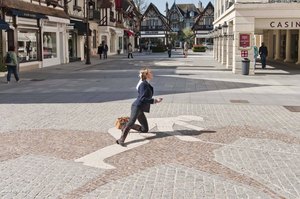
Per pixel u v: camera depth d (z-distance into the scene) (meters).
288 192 5.84
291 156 7.61
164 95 15.67
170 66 32.56
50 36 32.44
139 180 6.30
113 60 42.62
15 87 18.53
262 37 47.44
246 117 11.39
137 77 23.19
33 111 12.22
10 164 7.06
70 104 13.55
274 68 30.00
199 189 5.91
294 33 37.72
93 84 19.69
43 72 26.61
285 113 12.04
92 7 46.41
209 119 11.03
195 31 102.44
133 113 8.61
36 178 6.38
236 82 20.25
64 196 5.67
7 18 24.03
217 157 7.51
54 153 7.73
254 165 7.05
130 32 72.88
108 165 7.03
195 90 17.22
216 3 42.41
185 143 8.50
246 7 23.39
